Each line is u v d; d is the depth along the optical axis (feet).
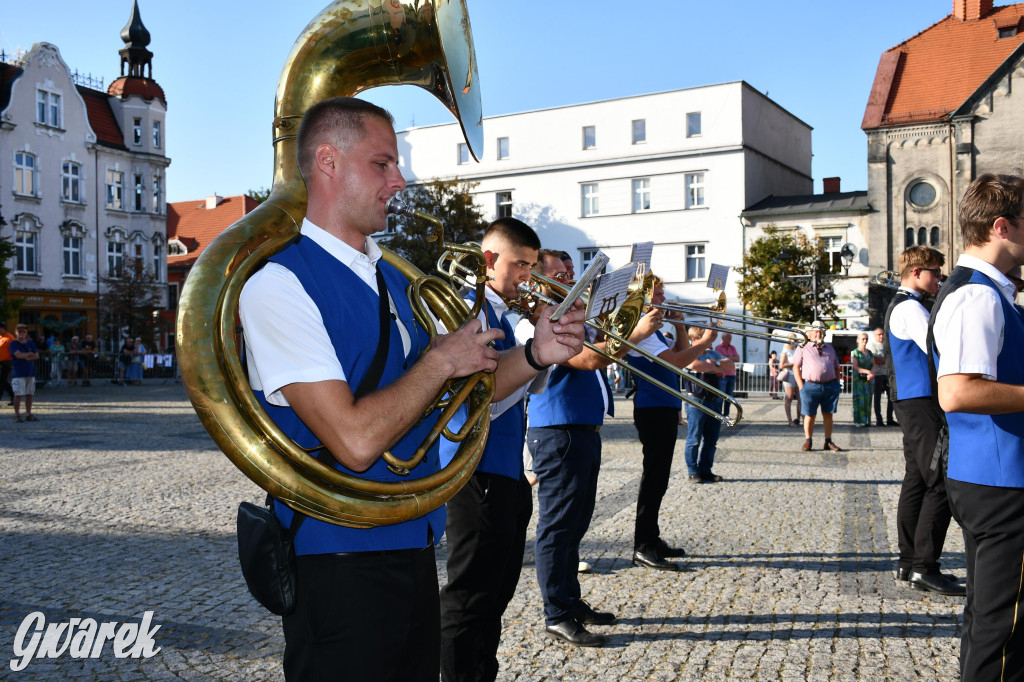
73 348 87.25
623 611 14.14
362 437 5.84
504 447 9.98
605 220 122.42
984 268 8.78
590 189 124.77
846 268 84.17
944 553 17.87
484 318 11.00
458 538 9.81
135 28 126.72
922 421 14.92
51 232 113.09
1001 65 94.07
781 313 93.91
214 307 6.14
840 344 102.63
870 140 101.65
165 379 100.89
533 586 15.67
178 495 24.35
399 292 7.31
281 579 6.27
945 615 13.83
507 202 130.52
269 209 6.96
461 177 133.28
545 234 126.93
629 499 23.84
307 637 6.29
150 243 125.70
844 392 69.77
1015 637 8.09
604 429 43.50
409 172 137.59
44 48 112.37
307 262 6.50
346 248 6.72
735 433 41.14
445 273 8.59
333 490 6.07
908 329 15.06
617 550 18.17
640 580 15.92
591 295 8.10
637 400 16.84
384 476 6.64
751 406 60.23
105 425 44.52
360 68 8.23
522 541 10.63
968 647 8.36
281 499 6.04
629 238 120.67
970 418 8.63
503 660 12.02
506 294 11.39
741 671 11.58
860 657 12.06
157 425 44.68
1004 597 8.13
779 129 125.70
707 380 26.45
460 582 9.82
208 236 171.32
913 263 15.42
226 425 5.98
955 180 97.40
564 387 12.78
